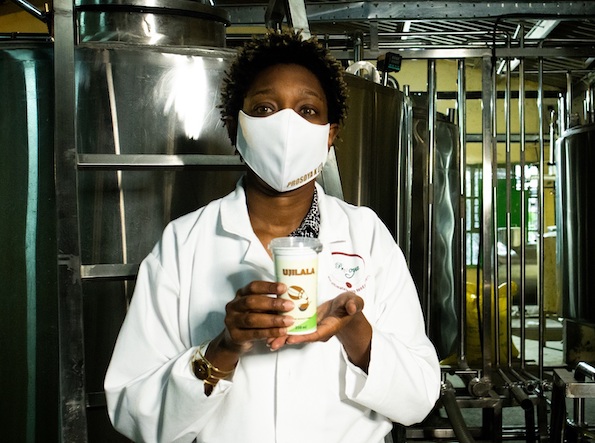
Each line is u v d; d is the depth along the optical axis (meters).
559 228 4.27
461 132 3.31
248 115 1.05
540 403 2.87
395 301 1.11
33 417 1.66
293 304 0.84
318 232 1.11
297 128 1.01
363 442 1.06
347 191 2.11
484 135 3.20
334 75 1.08
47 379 1.65
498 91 7.93
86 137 1.60
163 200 1.64
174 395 0.95
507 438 3.06
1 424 1.68
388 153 2.30
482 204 3.22
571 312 4.02
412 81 8.85
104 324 1.61
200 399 0.93
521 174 3.41
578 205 3.86
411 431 2.85
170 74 1.65
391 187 2.33
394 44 4.01
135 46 1.63
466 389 3.13
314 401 1.02
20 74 1.67
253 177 1.09
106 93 1.61
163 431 0.98
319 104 1.06
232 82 1.10
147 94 1.64
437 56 3.22
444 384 2.49
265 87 1.04
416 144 3.27
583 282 3.84
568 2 3.65
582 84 7.59
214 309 1.05
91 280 1.37
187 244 1.09
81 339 1.32
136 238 1.62
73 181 1.36
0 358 1.68
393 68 2.88
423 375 1.05
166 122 1.65
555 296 7.39
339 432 1.04
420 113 3.30
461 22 5.36
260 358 1.03
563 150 4.07
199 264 1.08
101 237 1.60
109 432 1.61
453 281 3.63
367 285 1.09
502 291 4.50
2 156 1.69
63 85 1.39
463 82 3.27
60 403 1.28
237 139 1.10
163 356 1.05
